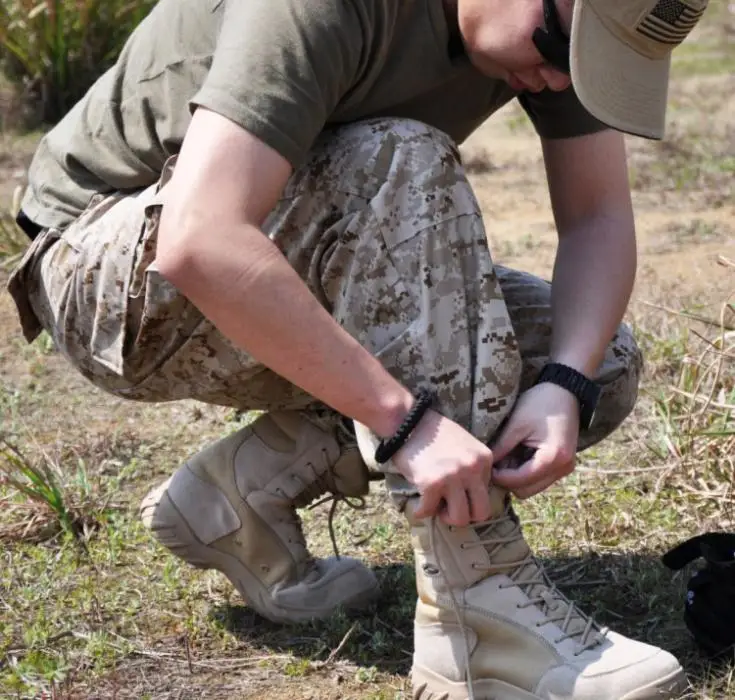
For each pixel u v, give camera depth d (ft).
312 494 8.58
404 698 7.64
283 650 8.30
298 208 7.22
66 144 8.35
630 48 6.81
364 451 7.04
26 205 8.57
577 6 6.59
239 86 6.61
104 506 10.52
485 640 7.28
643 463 11.01
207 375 7.85
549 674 7.05
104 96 8.07
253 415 12.39
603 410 8.38
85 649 8.30
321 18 6.70
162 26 7.74
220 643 8.43
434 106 7.73
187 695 7.76
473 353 7.00
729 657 7.62
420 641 7.44
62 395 13.43
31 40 25.54
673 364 12.71
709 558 7.56
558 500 10.37
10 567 9.55
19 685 7.90
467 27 7.08
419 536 7.25
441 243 6.92
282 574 8.50
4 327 15.38
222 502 8.45
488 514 6.86
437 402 6.94
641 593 8.75
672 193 19.85
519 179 21.38
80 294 7.93
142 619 8.75
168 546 8.56
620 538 9.71
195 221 6.48
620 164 8.13
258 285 6.48
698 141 22.30
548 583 7.41
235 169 6.55
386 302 6.97
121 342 7.77
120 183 8.06
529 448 7.20
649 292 15.15
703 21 33.19
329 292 7.30
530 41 6.84
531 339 8.25
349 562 8.77
